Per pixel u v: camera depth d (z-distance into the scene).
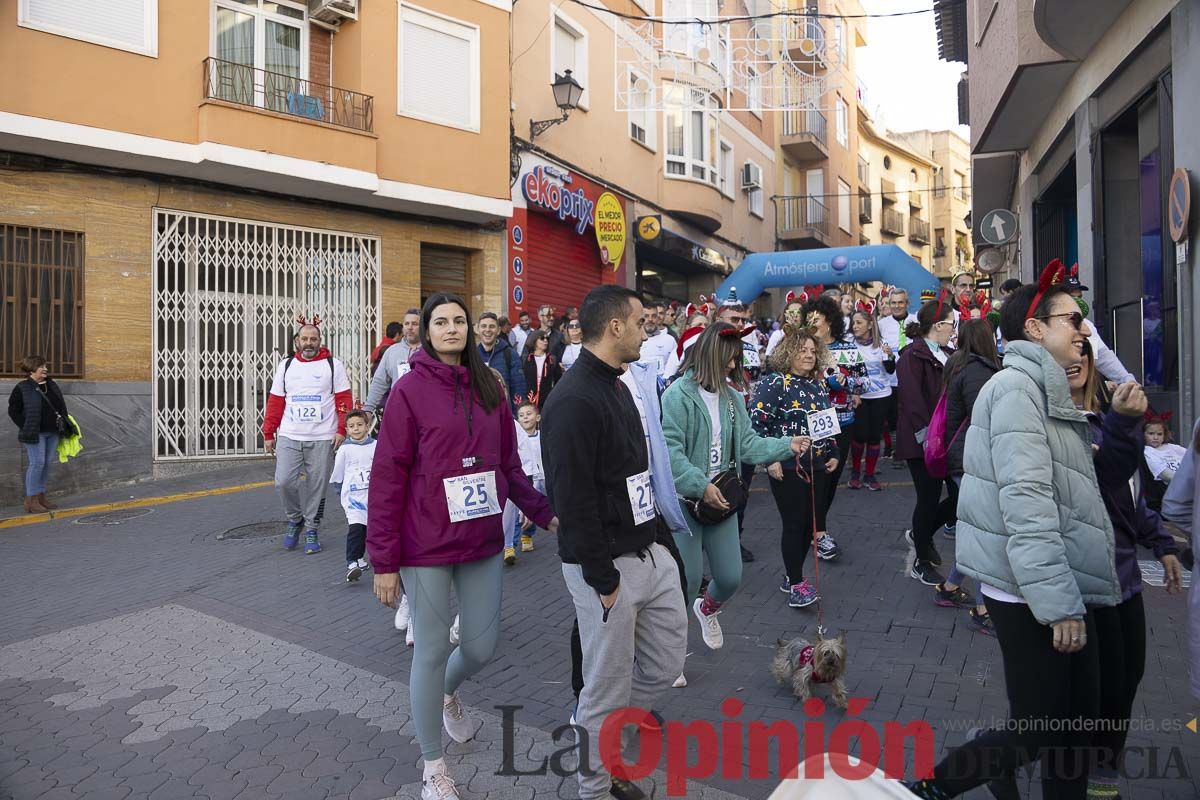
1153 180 8.56
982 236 14.13
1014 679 2.71
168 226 11.37
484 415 3.49
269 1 12.33
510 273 15.34
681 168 20.97
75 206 10.55
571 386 3.05
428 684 3.33
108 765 3.77
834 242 31.12
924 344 6.04
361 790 3.51
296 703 4.39
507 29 14.69
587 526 2.93
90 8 10.27
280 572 6.90
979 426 2.82
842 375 6.94
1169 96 7.93
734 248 24.53
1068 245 13.11
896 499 8.52
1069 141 11.11
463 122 14.08
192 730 4.11
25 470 9.86
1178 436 8.02
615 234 17.95
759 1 23.73
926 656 4.67
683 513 4.29
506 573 6.69
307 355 7.52
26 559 7.48
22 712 4.37
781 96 23.89
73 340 10.49
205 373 11.69
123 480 10.79
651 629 3.22
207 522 8.81
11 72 9.65
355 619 5.71
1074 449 2.72
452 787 3.35
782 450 4.58
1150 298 8.68
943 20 18.23
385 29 13.12
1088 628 2.71
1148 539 3.16
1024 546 2.57
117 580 6.78
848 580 6.05
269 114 11.42
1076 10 8.63
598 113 18.00
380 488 3.32
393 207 13.55
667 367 7.77
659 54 19.78
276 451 7.49
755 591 5.90
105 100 10.31
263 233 12.33
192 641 5.35
